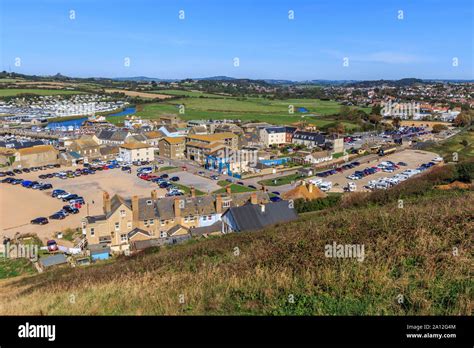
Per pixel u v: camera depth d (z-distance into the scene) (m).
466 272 13.58
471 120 170.00
